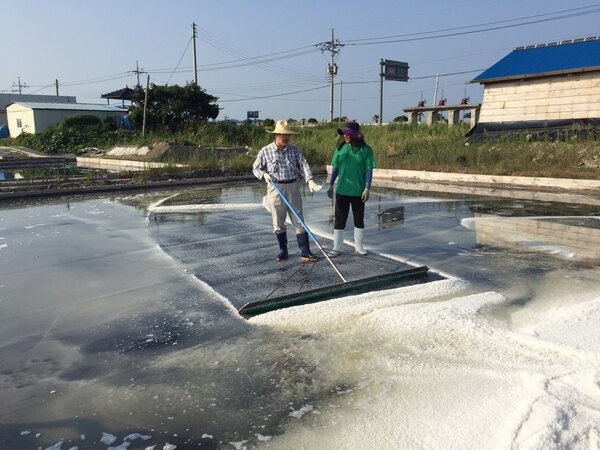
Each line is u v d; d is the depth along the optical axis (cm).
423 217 829
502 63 1747
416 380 295
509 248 611
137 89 3012
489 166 1393
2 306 436
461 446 231
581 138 1398
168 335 372
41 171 1834
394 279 478
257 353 340
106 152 2575
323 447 241
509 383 284
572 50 1614
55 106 3953
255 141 2494
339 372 310
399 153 1698
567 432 231
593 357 305
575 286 466
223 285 479
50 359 339
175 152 2069
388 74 3225
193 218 845
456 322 370
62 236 711
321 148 1944
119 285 489
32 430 261
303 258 550
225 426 261
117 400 288
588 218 795
